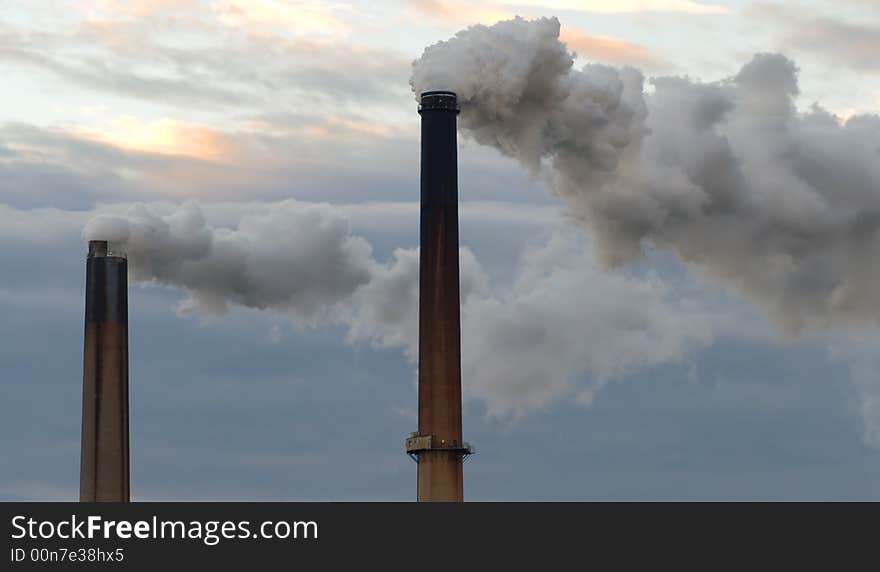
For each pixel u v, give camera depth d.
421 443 158.88
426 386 160.25
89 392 177.62
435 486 158.25
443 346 160.25
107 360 178.25
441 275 161.75
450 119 166.50
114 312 179.50
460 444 159.12
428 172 164.50
